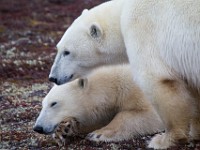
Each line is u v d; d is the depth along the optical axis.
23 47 23.88
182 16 10.84
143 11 11.20
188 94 11.17
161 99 11.04
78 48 12.12
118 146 11.88
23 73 19.42
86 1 35.19
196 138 11.87
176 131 11.19
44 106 12.66
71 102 12.68
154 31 11.09
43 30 27.88
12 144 12.56
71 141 12.59
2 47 23.94
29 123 13.96
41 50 23.12
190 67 10.95
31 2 35.47
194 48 10.77
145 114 12.52
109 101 12.84
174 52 10.97
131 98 12.63
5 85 17.98
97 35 11.95
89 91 12.75
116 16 11.95
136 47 11.21
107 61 12.34
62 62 12.26
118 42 11.98
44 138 12.72
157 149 11.38
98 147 12.02
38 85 17.69
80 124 12.99
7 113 14.79
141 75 11.19
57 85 12.85
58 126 12.54
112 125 12.50
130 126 12.44
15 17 31.31
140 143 12.03
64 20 30.48
